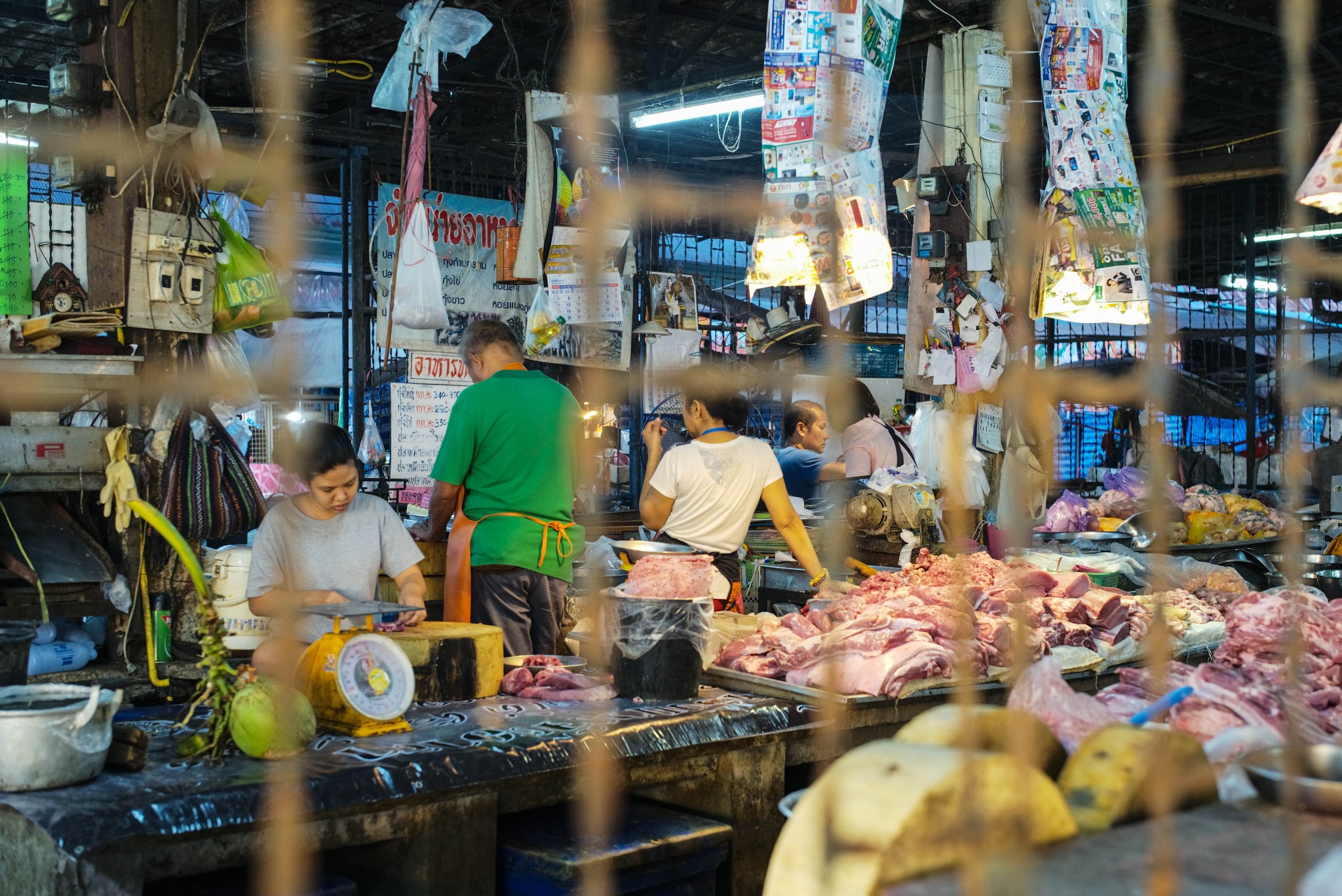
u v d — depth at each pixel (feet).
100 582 10.77
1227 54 29.45
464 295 24.38
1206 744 5.81
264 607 9.97
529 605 12.25
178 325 11.34
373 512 10.74
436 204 23.93
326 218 27.73
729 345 26.86
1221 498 20.18
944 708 4.46
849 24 13.73
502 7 25.49
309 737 7.84
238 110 18.48
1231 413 33.94
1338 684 8.79
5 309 14.76
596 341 5.10
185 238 11.30
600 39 4.29
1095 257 15.47
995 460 17.74
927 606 11.34
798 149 13.89
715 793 9.22
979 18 25.52
